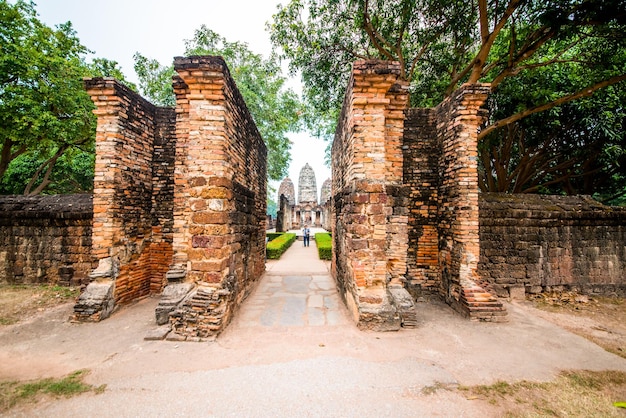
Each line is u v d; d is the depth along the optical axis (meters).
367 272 5.46
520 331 5.37
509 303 7.16
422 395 3.40
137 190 6.95
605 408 3.25
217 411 3.07
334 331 5.16
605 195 14.35
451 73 11.43
